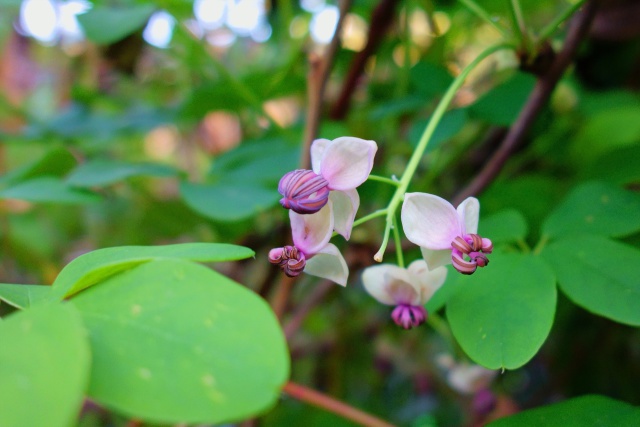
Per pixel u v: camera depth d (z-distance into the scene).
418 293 0.13
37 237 0.33
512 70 0.24
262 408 0.09
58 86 0.36
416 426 0.27
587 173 0.17
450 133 0.17
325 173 0.12
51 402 0.08
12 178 0.20
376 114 0.20
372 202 0.22
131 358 0.09
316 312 0.28
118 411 0.09
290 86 0.24
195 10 0.22
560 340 0.21
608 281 0.13
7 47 0.35
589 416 0.12
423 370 0.28
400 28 0.25
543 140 0.22
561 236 0.14
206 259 0.11
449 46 0.27
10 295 0.11
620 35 0.22
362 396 0.28
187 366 0.09
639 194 0.15
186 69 0.29
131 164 0.19
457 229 0.12
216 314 0.09
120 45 0.28
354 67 0.22
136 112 0.26
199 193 0.17
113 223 0.32
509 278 0.13
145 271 0.10
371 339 0.28
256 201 0.17
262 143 0.21
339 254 0.13
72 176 0.18
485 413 0.20
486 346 0.12
